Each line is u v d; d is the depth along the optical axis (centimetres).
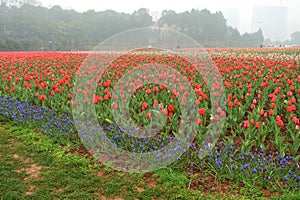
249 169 532
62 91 924
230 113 732
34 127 781
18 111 852
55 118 777
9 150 668
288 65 1365
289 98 846
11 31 6562
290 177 519
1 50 5116
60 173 562
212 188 509
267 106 934
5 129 792
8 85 1156
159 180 529
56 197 491
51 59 1995
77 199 486
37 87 953
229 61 1606
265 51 2970
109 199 489
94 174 560
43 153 644
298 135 596
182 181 527
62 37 6006
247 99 878
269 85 1038
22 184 529
